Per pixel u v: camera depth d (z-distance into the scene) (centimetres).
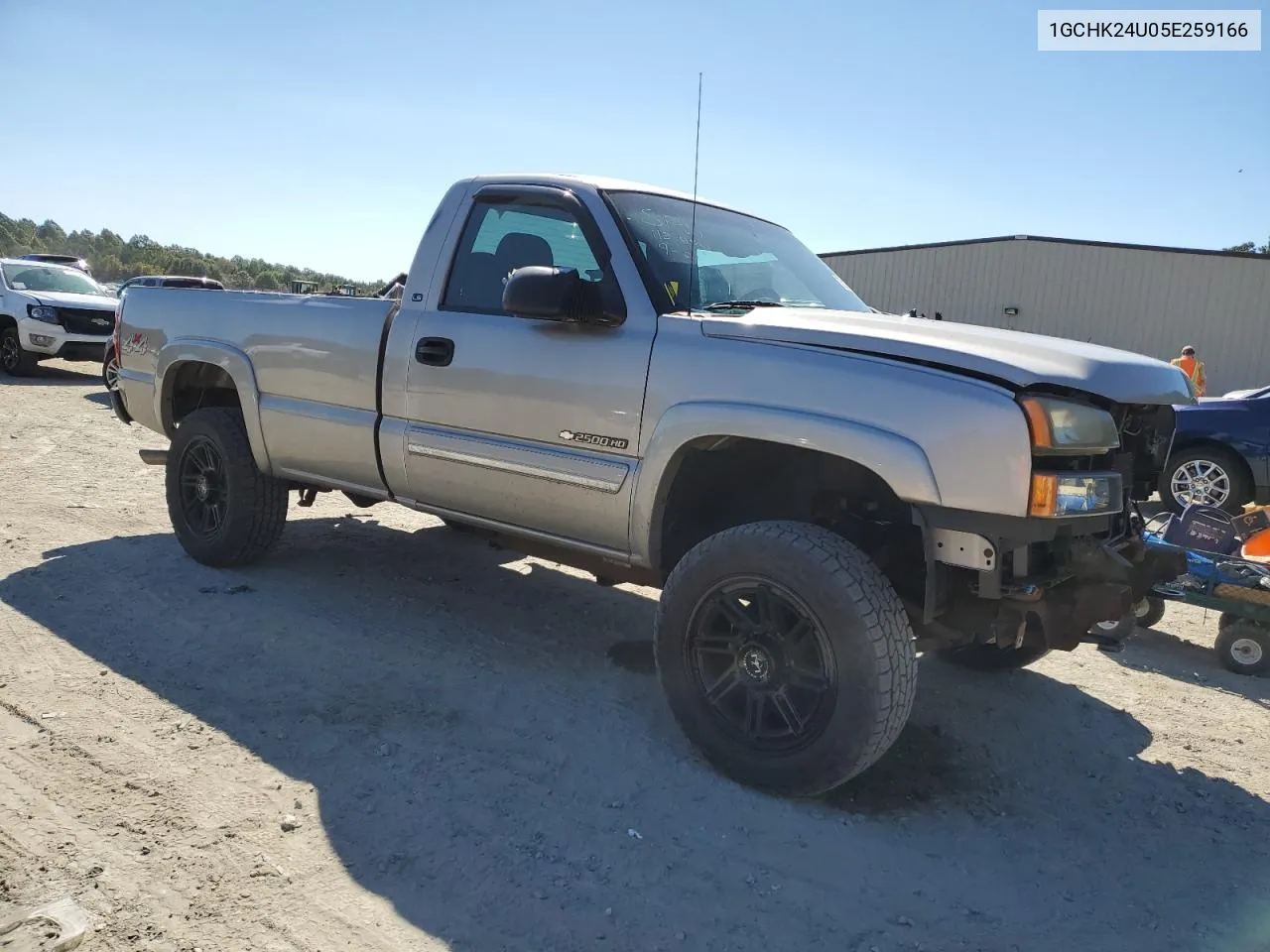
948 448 277
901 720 292
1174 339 2158
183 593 475
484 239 405
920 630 326
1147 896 271
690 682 324
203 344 504
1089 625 315
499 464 378
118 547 552
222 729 333
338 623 450
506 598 509
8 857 252
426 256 420
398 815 286
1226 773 355
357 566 547
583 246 371
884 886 267
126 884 244
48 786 287
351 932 233
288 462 473
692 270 369
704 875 266
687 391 326
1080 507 282
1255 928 256
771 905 254
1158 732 390
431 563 565
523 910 245
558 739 344
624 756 334
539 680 398
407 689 379
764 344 318
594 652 437
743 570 307
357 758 319
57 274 1616
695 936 240
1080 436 283
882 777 333
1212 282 2108
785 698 305
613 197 375
